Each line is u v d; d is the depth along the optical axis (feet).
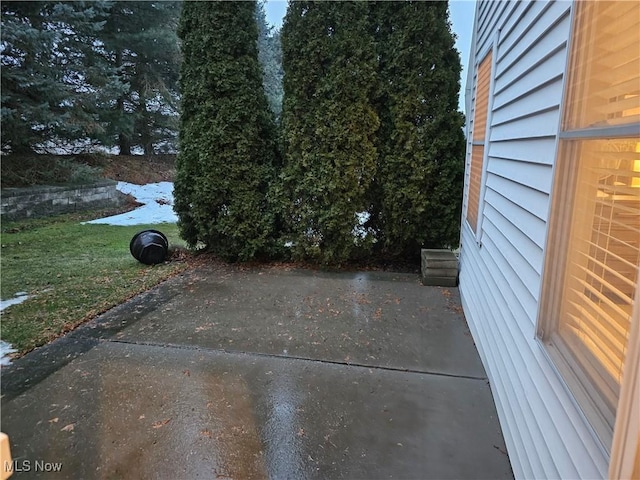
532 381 5.71
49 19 26.96
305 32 15.97
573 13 4.75
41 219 25.79
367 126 16.24
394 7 15.85
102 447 6.57
